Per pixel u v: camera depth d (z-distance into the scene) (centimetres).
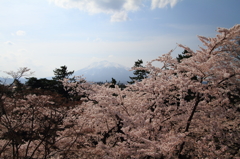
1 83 619
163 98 769
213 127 589
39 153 798
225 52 680
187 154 677
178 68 658
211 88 618
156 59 834
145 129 600
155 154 520
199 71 608
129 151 591
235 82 586
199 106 664
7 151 776
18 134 662
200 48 700
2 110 618
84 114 849
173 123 806
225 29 561
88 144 912
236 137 572
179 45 732
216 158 554
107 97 700
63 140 777
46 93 782
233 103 766
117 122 827
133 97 818
